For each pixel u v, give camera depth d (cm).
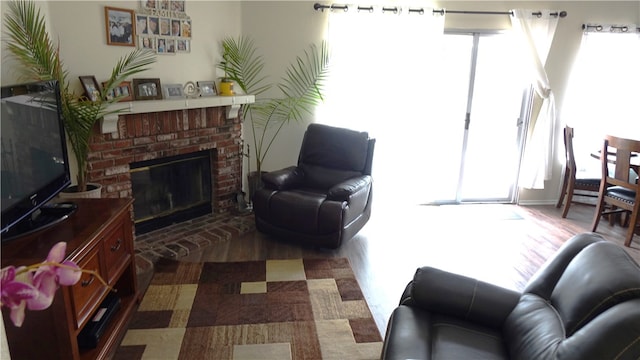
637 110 476
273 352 222
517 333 158
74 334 178
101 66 307
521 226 419
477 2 427
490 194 501
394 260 335
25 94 186
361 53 422
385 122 444
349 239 355
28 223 191
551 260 178
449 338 163
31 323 171
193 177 397
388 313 262
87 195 274
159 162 359
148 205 366
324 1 411
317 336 236
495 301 177
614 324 114
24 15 247
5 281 69
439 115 461
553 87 462
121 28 314
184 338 232
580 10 440
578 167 488
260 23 412
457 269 323
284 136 448
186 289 282
